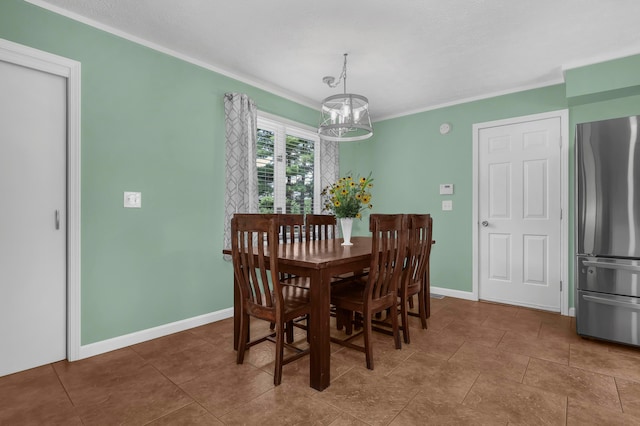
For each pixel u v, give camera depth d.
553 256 3.31
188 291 2.82
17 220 2.02
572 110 3.19
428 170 4.13
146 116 2.55
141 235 2.52
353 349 2.30
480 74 3.15
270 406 1.66
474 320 3.03
